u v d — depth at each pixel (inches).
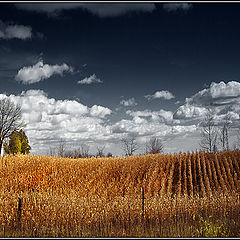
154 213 560.7
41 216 539.5
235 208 552.7
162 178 1061.1
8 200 634.2
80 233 448.1
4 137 1875.0
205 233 391.9
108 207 597.0
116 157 1485.0
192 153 1487.5
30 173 1092.5
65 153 2282.2
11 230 468.1
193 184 1052.5
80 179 1066.1
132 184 1011.3
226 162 1211.9
